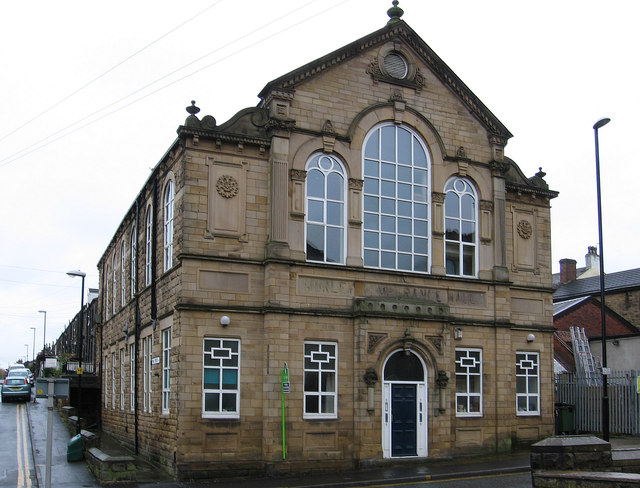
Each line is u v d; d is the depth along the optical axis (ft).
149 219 83.51
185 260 64.49
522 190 84.89
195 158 66.49
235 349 65.41
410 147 77.46
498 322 78.33
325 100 72.69
